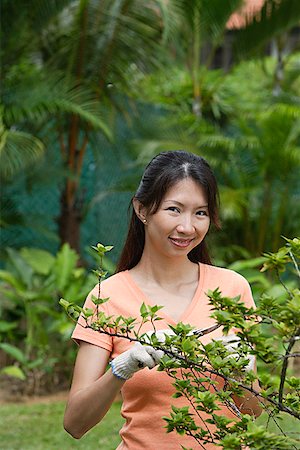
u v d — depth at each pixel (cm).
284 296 682
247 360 229
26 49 870
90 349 279
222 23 930
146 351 247
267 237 957
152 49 872
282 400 232
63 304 244
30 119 862
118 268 304
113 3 846
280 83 1060
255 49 971
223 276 296
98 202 984
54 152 929
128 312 283
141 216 291
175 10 895
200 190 280
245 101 1027
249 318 223
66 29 861
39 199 973
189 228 278
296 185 942
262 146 912
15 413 670
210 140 927
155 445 271
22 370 753
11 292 774
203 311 285
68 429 274
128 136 964
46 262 805
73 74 872
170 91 1001
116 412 669
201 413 271
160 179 280
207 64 981
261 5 970
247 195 953
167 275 292
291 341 208
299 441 214
